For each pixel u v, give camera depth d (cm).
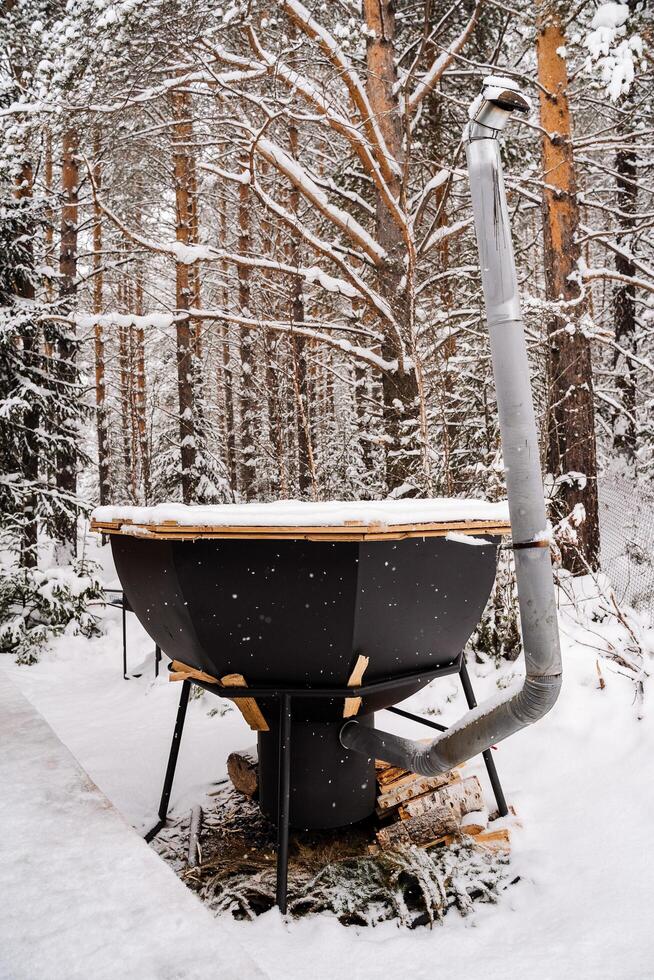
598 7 616
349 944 214
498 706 193
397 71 762
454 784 279
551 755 325
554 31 681
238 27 663
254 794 313
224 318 719
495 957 206
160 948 103
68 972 97
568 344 685
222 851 273
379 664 242
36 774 170
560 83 688
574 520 549
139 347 1803
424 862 247
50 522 915
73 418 996
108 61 646
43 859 129
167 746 416
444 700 427
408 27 820
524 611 181
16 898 116
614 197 1097
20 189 987
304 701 248
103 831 140
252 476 1341
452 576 248
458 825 269
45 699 597
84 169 1083
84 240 1533
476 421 703
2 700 233
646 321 1132
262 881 248
